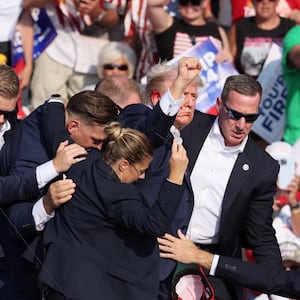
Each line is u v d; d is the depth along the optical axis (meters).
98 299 16.67
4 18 25.91
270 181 19.17
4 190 17.41
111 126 16.86
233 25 27.62
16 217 17.33
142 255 17.03
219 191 19.09
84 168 16.98
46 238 17.00
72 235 16.89
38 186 17.25
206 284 18.70
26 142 17.98
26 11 26.12
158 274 17.19
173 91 17.27
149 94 19.45
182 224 18.36
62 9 26.41
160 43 26.45
